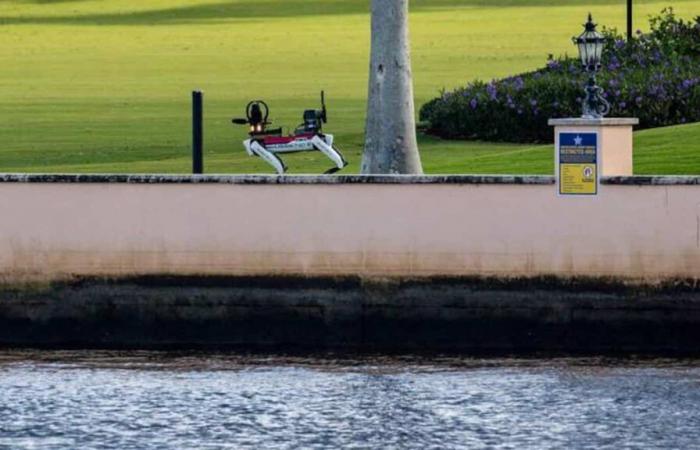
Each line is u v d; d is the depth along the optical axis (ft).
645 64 422.82
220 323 250.57
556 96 401.08
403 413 214.07
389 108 277.23
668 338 243.81
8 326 253.85
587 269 244.42
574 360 241.35
